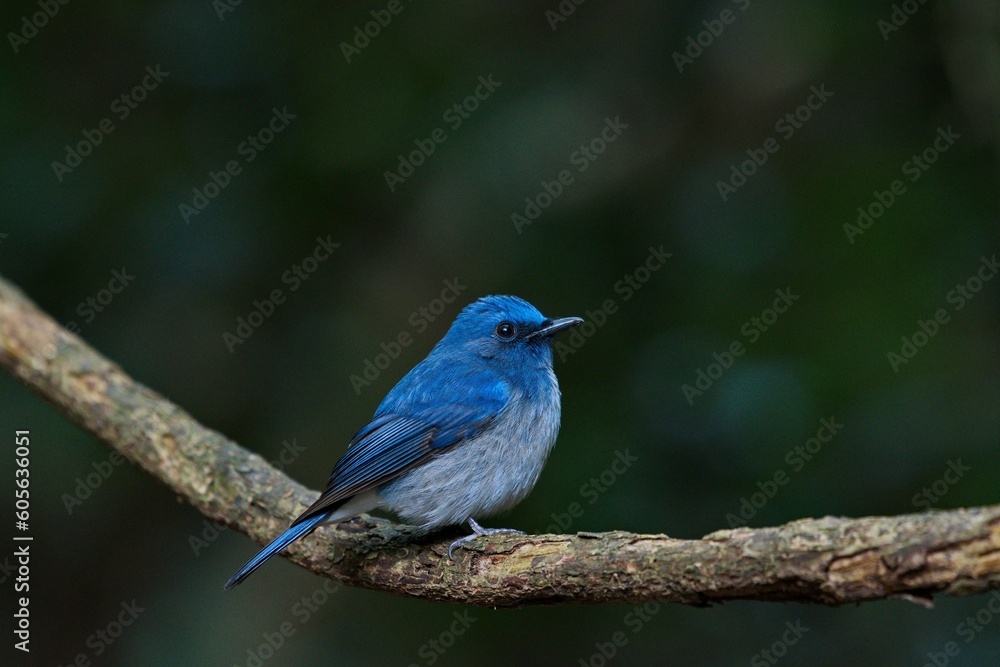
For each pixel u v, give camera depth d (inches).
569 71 510.6
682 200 500.4
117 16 489.1
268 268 501.4
